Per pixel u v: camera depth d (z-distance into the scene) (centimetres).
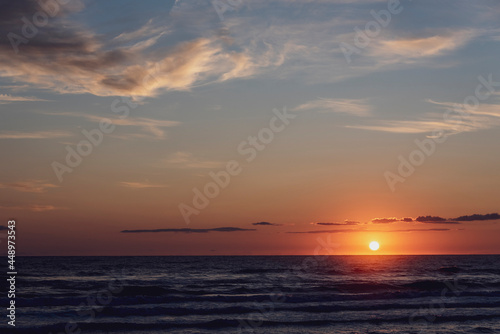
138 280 4703
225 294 3294
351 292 3506
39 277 4994
